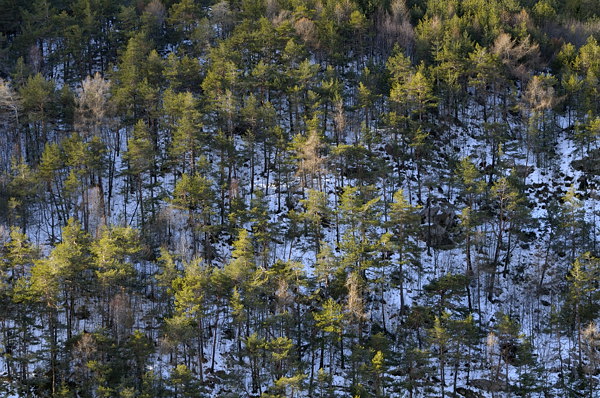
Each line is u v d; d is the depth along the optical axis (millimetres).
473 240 62625
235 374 50344
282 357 46531
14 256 50406
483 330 57562
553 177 75562
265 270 53875
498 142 77625
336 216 59812
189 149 66312
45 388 48125
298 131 76062
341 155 67750
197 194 58625
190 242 63625
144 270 58938
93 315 54844
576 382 52812
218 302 52281
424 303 59469
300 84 79812
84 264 49219
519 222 65438
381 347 50250
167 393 46562
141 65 81375
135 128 68500
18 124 72438
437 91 84375
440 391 51938
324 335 53062
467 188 65688
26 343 50406
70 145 63406
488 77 82812
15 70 81562
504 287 62969
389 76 84750
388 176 68875
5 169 70500
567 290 61062
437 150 77562
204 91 77688
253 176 71000
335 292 54219
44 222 65562
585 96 80875
